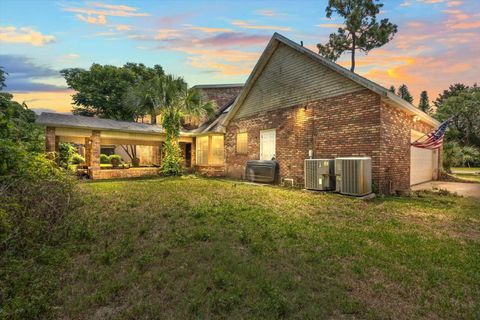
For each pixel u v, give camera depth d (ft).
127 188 29.94
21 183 11.18
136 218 15.85
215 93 68.28
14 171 11.39
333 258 9.93
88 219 14.66
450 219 16.10
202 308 6.67
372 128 25.77
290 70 35.88
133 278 8.24
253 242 11.58
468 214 17.46
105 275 8.51
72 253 10.33
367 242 11.72
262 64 40.06
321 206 19.80
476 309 6.63
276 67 38.29
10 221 9.98
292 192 27.27
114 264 9.41
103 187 30.71
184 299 7.09
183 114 49.32
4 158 11.23
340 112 29.01
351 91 27.84
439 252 10.48
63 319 6.32
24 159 11.93
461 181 38.96
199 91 51.49
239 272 8.67
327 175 26.84
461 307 6.70
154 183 35.47
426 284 7.88
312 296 7.20
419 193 26.27
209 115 57.21
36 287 7.47
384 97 24.58
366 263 9.41
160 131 48.49
